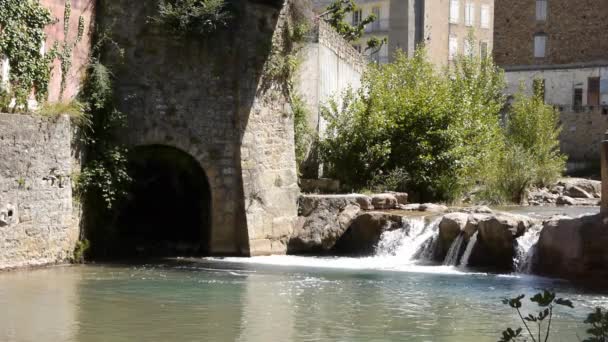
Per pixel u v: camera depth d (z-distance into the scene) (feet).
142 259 72.59
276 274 64.90
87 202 70.90
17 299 52.29
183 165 78.38
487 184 109.09
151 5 74.49
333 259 74.74
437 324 46.98
